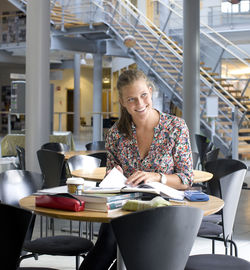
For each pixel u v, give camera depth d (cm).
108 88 2733
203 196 273
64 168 605
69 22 1441
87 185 292
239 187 350
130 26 1364
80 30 1474
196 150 1001
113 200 245
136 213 201
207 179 425
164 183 286
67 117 2895
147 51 1321
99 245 307
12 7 2131
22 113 1060
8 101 2605
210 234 346
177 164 297
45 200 254
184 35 1005
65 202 245
